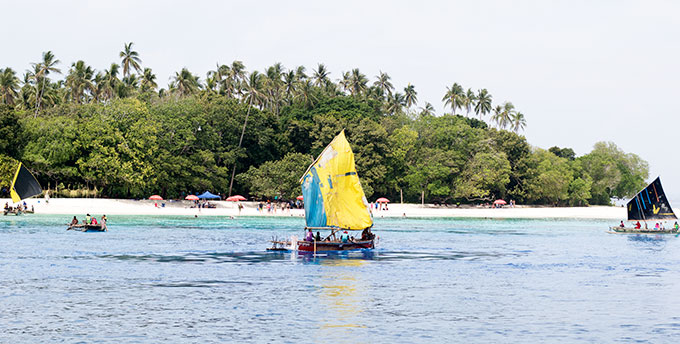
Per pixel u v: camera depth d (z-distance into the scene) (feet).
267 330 84.79
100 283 120.88
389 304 103.04
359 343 78.95
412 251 186.39
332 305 101.55
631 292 116.88
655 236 262.47
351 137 440.86
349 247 180.24
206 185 407.44
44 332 82.74
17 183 318.86
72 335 81.30
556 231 290.56
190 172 402.52
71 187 383.04
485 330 86.02
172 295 108.99
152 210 363.35
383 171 435.53
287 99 577.84
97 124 365.20
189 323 88.33
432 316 94.43
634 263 163.43
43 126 362.33
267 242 203.92
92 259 155.94
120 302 102.47
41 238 205.26
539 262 163.43
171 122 401.08
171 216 349.20
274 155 463.42
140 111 380.37
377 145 440.04
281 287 118.21
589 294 114.32
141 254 167.94
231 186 434.30
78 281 122.93
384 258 167.53
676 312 98.84
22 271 134.92
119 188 387.34
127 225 276.62
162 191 409.08
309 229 176.14
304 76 575.38
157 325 87.04
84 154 371.35
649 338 82.79
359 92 606.14
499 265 155.74
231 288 116.47
